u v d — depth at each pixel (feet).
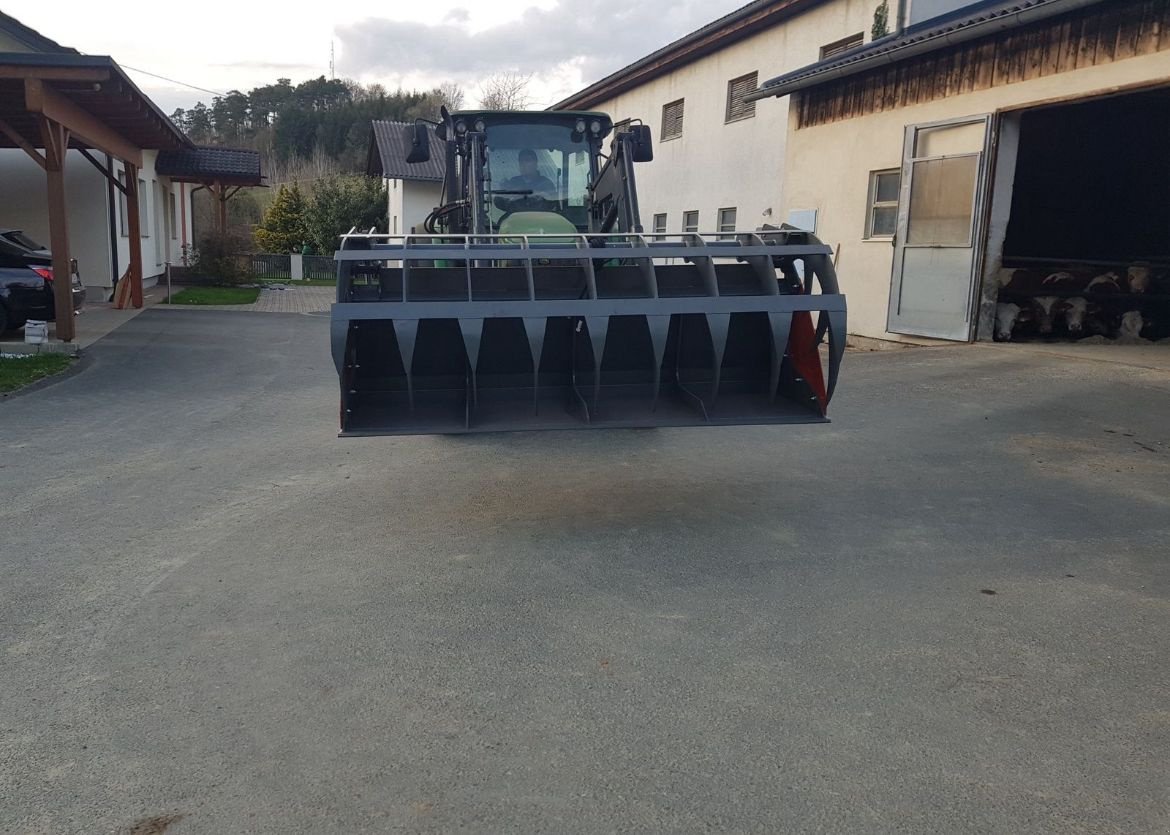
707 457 22.39
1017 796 8.79
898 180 41.39
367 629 12.66
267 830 8.39
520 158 26.14
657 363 15.20
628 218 23.70
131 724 10.24
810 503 18.45
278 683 11.14
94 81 37.24
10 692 10.99
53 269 39.47
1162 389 27.30
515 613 13.15
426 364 16.52
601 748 9.66
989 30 33.22
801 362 16.55
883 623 12.69
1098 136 44.80
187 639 12.39
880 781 9.04
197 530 17.13
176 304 65.92
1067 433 23.53
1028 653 11.74
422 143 24.93
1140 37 29.07
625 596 13.74
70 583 14.46
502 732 9.99
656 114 72.38
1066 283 38.65
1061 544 15.83
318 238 120.57
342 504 18.78
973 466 20.98
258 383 34.12
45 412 28.17
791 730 9.98
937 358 34.22
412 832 8.35
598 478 20.57
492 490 19.70
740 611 13.14
